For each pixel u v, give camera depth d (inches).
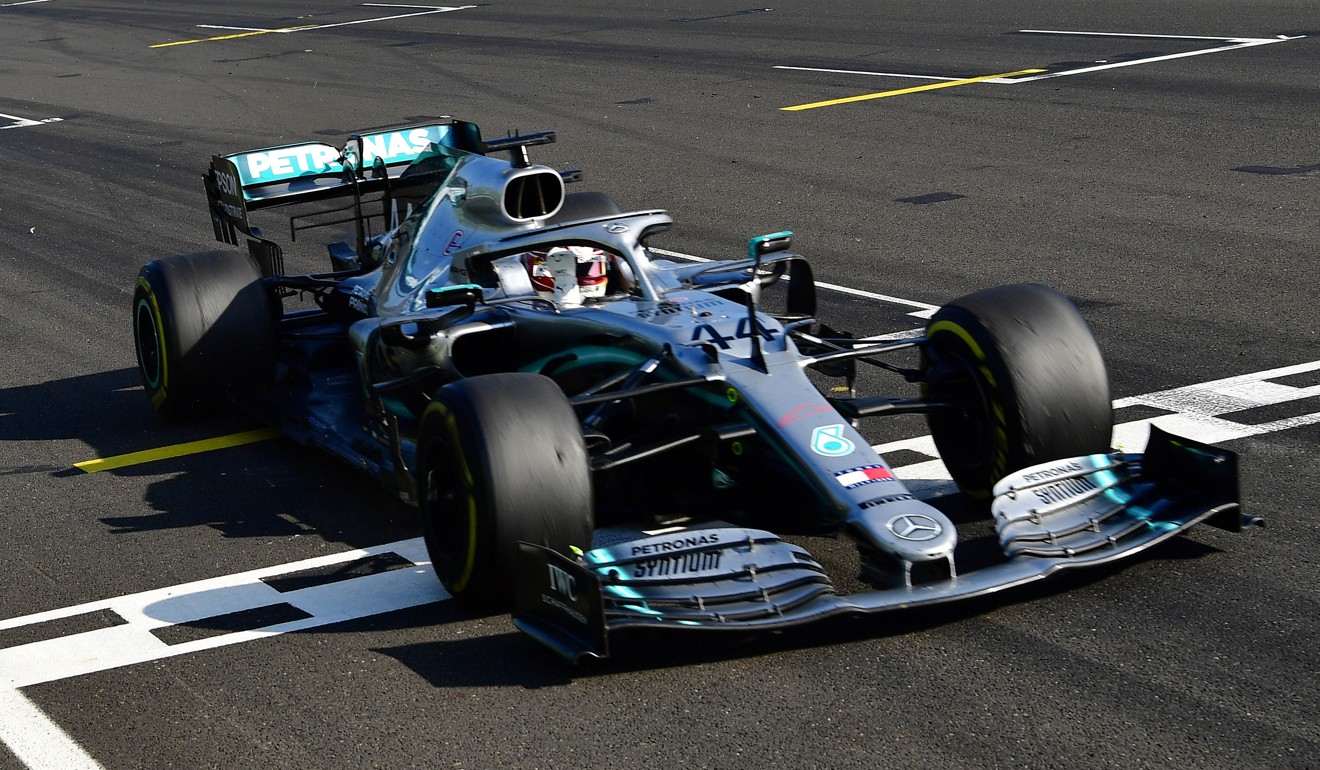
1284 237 577.3
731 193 748.6
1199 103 857.5
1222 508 284.5
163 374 433.4
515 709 253.1
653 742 239.5
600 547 308.8
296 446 419.8
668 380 311.9
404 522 350.3
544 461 275.3
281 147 485.4
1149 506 292.0
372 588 311.3
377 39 1562.5
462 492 280.2
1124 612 274.8
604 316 332.2
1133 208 645.9
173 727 256.5
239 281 435.8
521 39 1467.8
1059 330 308.5
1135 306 504.4
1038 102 909.8
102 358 530.6
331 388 433.7
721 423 304.5
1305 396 399.2
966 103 933.2
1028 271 561.6
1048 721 238.7
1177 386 418.0
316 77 1326.3
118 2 2194.9
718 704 250.2
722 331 315.9
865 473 281.4
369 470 354.9
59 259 705.0
